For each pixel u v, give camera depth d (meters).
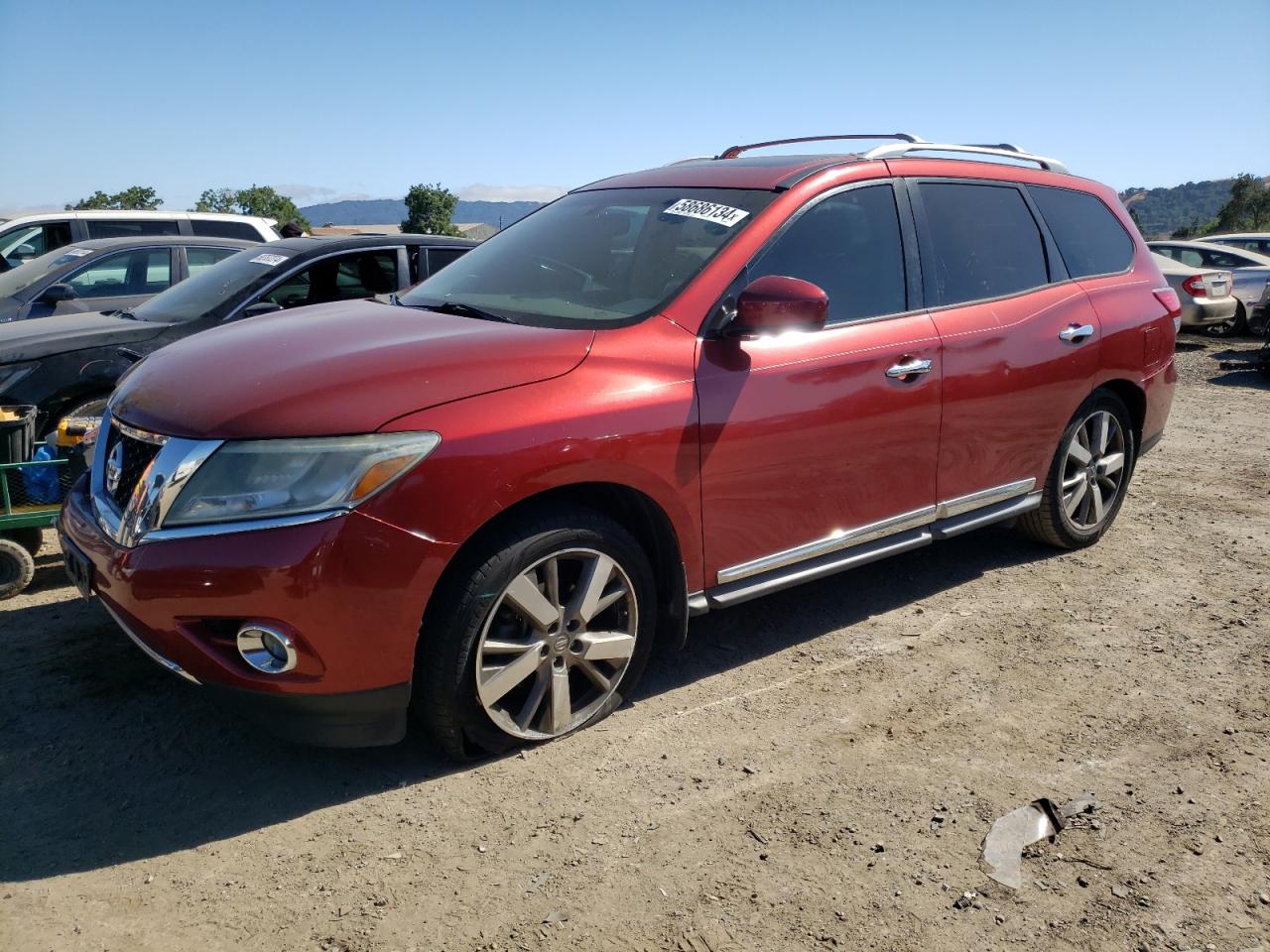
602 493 3.23
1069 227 4.71
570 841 2.62
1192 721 3.31
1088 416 4.69
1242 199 147.50
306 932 2.28
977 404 4.01
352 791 2.85
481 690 2.82
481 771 2.95
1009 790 2.89
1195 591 4.48
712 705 3.37
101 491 2.98
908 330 3.75
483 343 2.96
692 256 3.41
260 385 2.75
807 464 3.45
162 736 3.12
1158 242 17.28
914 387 3.73
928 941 2.29
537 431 2.76
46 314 6.91
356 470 2.55
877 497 3.73
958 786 2.90
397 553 2.57
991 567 4.75
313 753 3.04
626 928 2.31
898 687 3.52
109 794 2.81
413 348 2.91
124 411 2.99
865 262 3.73
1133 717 3.33
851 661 3.72
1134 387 4.89
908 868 2.54
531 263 3.76
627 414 2.95
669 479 3.07
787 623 4.07
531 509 2.87
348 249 6.34
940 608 4.25
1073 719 3.31
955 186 4.17
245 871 2.49
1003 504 4.38
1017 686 3.54
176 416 2.75
